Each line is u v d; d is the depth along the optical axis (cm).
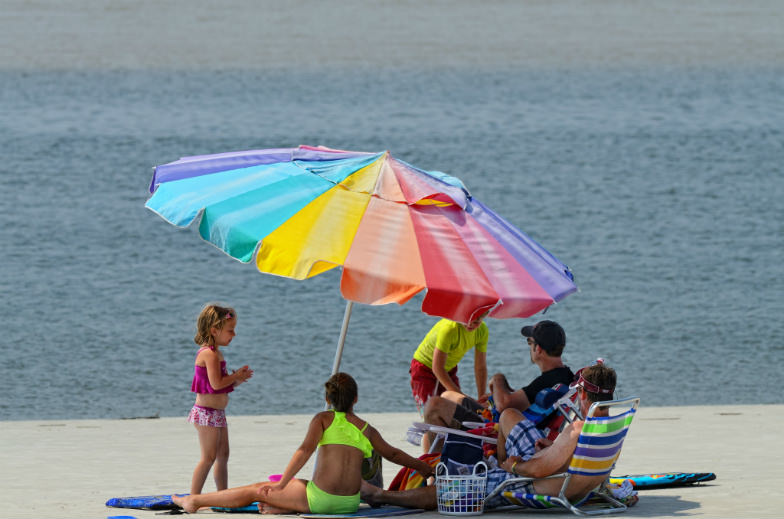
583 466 2655
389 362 6850
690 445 4016
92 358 6950
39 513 2795
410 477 2942
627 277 9719
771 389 6306
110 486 3262
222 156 2717
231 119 19788
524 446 2739
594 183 14425
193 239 10931
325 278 9400
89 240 10862
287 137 18238
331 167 2628
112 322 7956
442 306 2338
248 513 2775
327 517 2667
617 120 19975
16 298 8656
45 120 19050
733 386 6391
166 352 7131
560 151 16925
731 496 2975
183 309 8419
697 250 10794
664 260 10381
